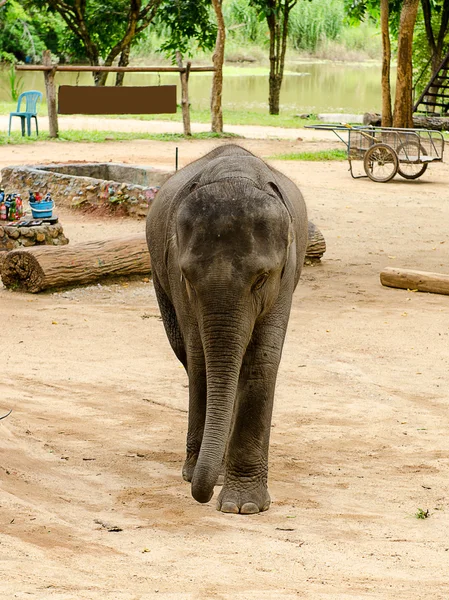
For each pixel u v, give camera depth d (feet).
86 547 15.87
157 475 21.59
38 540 15.90
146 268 45.42
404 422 26.58
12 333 35.65
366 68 250.78
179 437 24.76
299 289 45.14
